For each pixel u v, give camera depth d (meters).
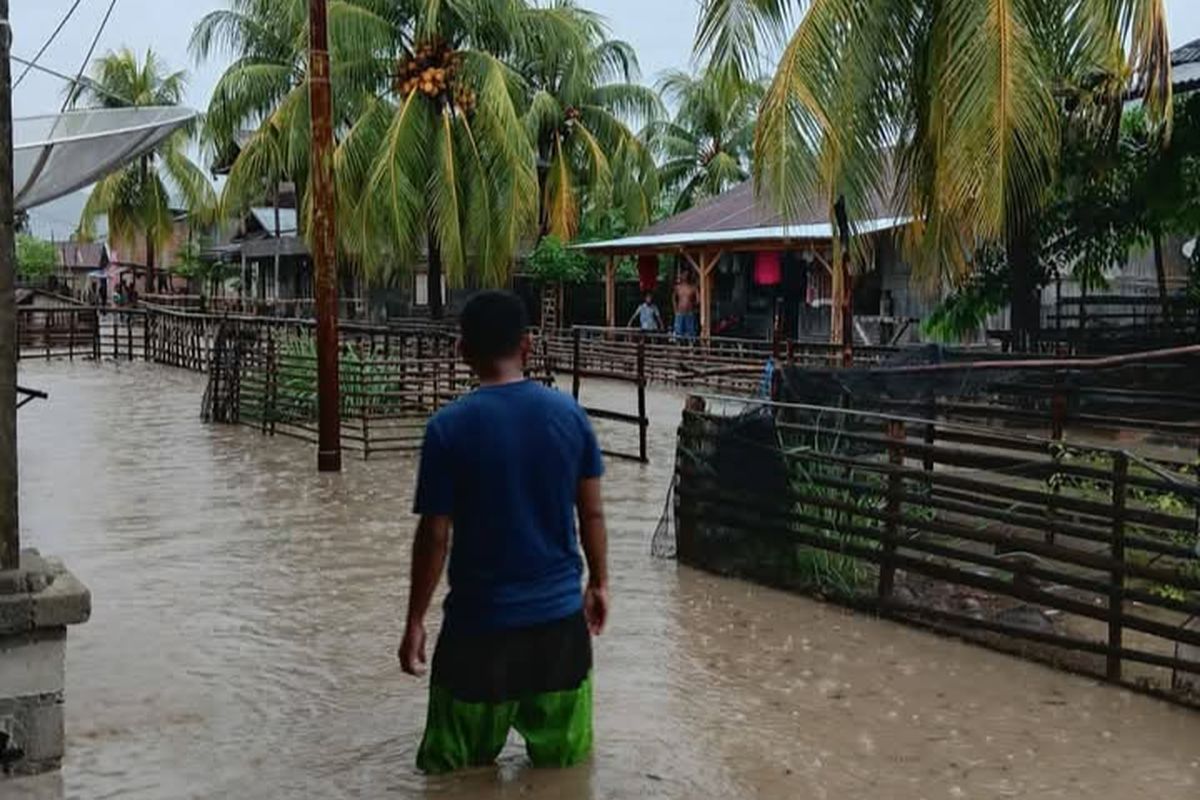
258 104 24.88
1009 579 6.18
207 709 4.80
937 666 5.30
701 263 22.28
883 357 14.06
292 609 6.29
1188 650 5.41
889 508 6.04
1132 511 5.04
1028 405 9.38
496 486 3.69
